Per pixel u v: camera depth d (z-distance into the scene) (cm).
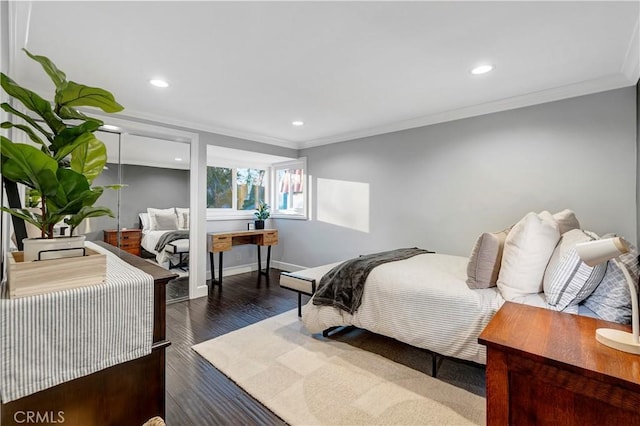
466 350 183
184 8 159
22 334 81
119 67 226
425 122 356
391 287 221
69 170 91
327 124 385
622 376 86
